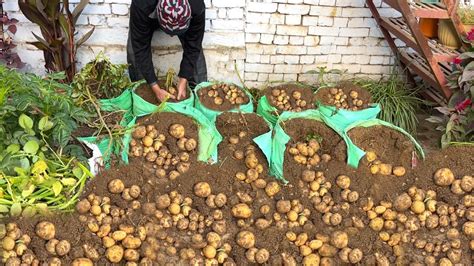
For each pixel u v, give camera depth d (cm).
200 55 390
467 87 349
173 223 254
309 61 439
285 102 361
